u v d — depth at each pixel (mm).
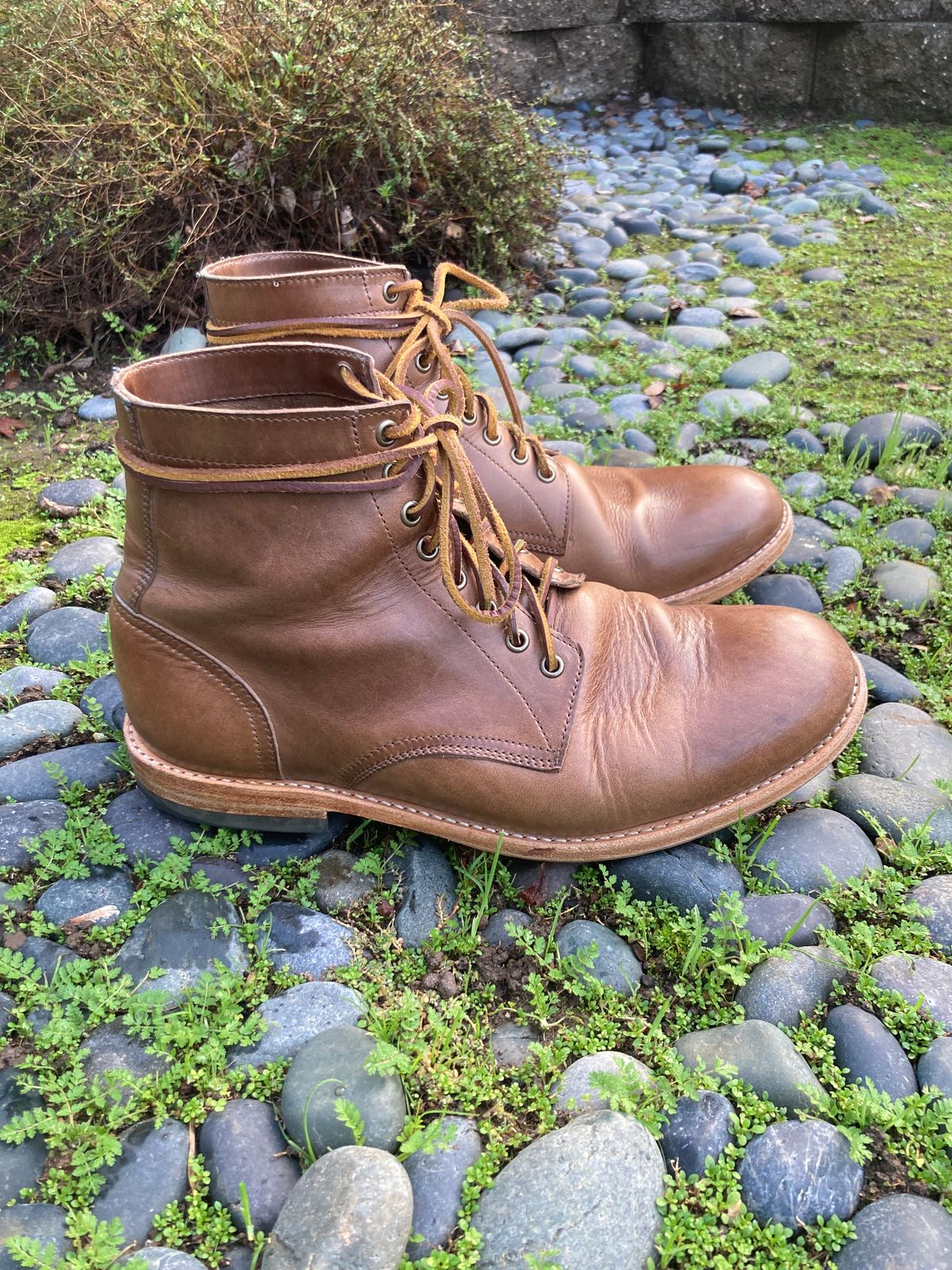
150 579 385
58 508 671
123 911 396
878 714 491
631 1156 306
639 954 388
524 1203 297
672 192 1301
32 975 365
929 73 1509
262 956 378
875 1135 326
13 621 562
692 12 1574
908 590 583
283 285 455
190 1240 302
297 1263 280
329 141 891
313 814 410
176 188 847
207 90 865
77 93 842
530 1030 362
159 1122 325
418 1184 307
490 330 917
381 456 353
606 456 713
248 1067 342
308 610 374
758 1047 342
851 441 722
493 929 397
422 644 385
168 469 354
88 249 840
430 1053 347
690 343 886
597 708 410
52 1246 288
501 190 1015
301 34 869
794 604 571
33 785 448
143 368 372
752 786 406
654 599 455
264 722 396
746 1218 305
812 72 1566
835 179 1313
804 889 406
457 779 397
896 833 429
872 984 366
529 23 1563
